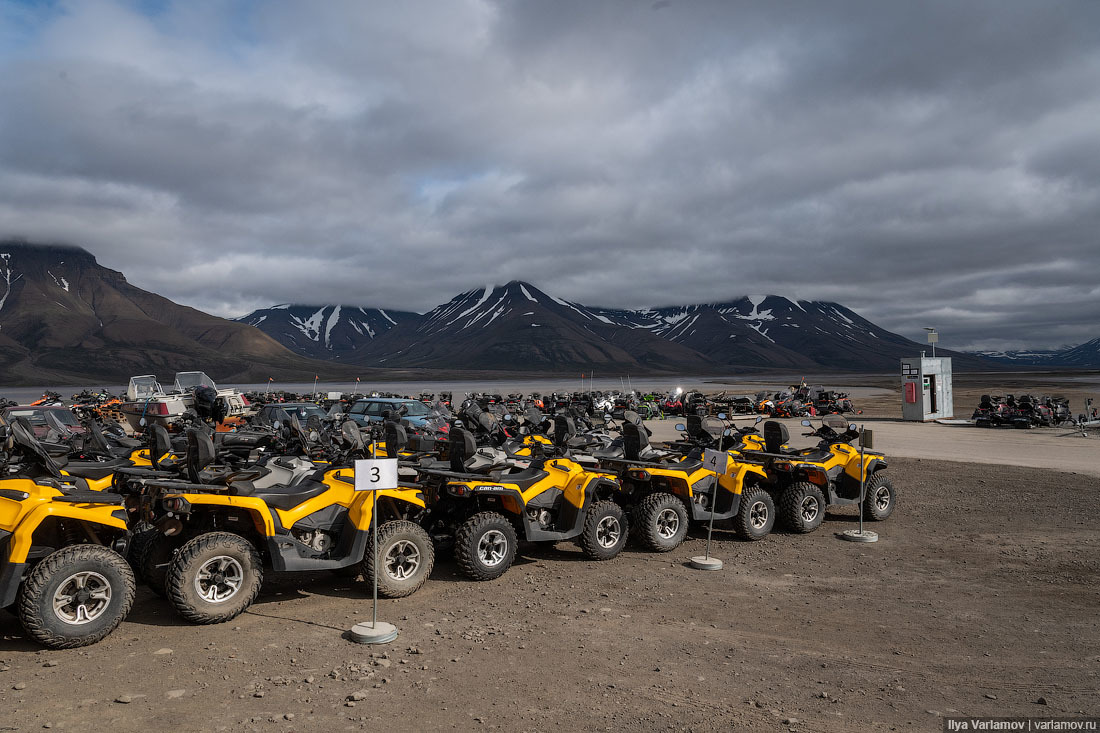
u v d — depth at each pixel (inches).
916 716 169.9
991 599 271.6
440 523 315.6
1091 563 328.2
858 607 260.8
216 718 163.8
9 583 202.5
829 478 416.5
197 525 252.4
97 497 220.4
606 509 331.9
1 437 219.6
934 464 684.7
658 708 172.4
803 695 181.6
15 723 159.3
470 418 377.1
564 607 256.8
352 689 181.5
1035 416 1136.2
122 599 214.5
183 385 1056.8
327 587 282.4
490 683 186.7
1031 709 174.6
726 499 377.4
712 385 6141.7
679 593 277.7
